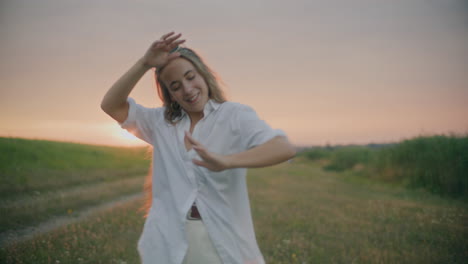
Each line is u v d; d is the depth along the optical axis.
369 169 15.83
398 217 6.93
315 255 4.41
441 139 12.77
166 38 1.69
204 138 1.72
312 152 32.47
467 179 10.50
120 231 5.29
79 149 17.17
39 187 9.22
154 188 1.86
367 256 4.41
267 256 4.43
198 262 1.67
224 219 1.68
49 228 5.59
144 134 1.94
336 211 7.53
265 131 1.55
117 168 15.53
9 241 4.78
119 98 1.81
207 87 1.78
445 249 4.80
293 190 11.41
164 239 1.70
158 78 1.86
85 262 3.93
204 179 1.69
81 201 8.01
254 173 18.91
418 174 12.36
